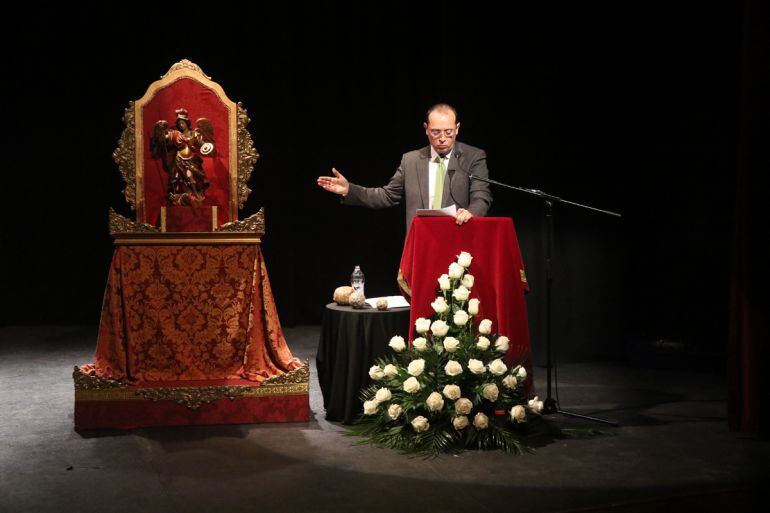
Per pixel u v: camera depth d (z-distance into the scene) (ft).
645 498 9.52
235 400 12.57
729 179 16.83
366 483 10.00
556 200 12.57
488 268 12.26
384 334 12.45
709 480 10.12
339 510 9.14
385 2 20.59
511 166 17.76
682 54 16.96
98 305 21.48
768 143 11.86
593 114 17.51
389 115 20.88
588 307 17.67
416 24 20.51
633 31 17.22
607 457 11.02
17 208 21.11
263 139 20.99
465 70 18.24
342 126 21.07
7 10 20.44
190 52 20.67
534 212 17.57
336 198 21.45
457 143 13.47
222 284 12.89
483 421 11.19
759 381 11.85
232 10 20.63
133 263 12.69
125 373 12.48
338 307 12.96
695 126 17.06
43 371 16.46
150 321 12.73
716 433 12.14
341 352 12.59
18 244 21.20
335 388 12.65
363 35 20.75
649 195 17.65
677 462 10.80
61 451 11.23
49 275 21.33
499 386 11.67
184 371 12.79
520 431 11.96
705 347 17.07
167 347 12.76
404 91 20.74
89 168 21.12
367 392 12.31
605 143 17.54
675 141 17.31
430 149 13.46
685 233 17.47
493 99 17.95
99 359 12.57
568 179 17.57
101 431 12.19
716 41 16.60
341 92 20.97
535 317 17.58
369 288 21.62
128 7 20.61
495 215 17.90
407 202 13.34
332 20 20.77
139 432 12.14
